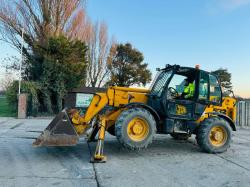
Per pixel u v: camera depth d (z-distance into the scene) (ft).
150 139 20.34
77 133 19.34
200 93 23.41
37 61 59.52
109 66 107.45
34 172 16.33
